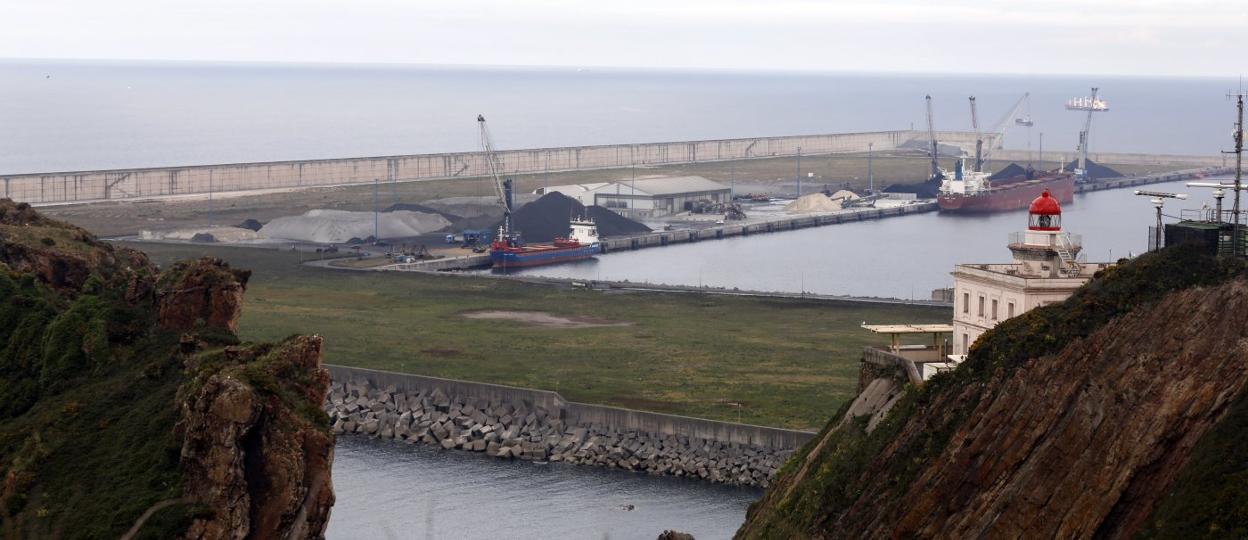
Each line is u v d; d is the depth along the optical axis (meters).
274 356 192.50
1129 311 187.62
